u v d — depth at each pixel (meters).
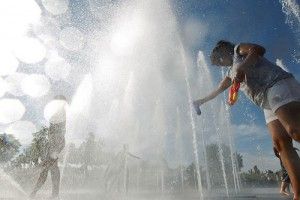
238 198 6.27
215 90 3.33
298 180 2.75
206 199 6.10
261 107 2.87
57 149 6.08
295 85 2.67
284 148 2.88
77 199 6.09
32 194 5.73
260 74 2.76
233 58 3.09
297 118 2.55
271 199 5.77
